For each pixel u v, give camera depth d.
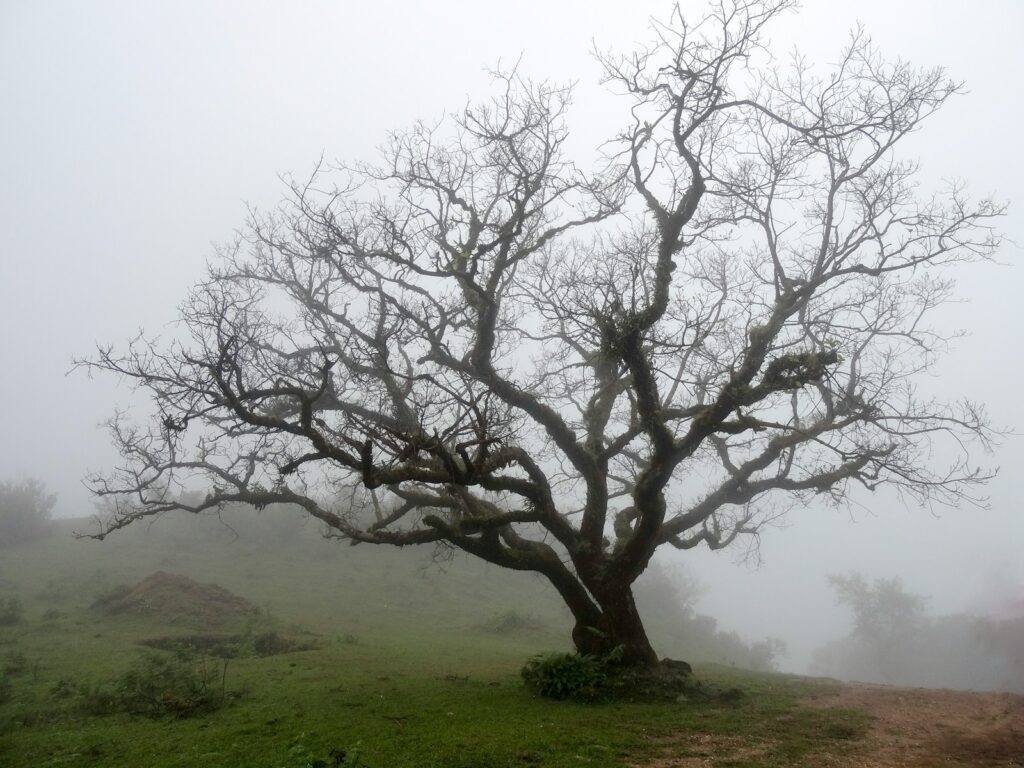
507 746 8.59
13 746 9.27
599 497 15.01
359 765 7.30
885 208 13.86
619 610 14.30
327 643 19.41
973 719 11.44
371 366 14.51
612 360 13.06
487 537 14.38
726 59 12.30
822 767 8.09
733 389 12.30
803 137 13.30
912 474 14.09
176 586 22.73
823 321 13.95
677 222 13.15
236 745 8.81
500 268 13.84
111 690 12.06
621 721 10.48
